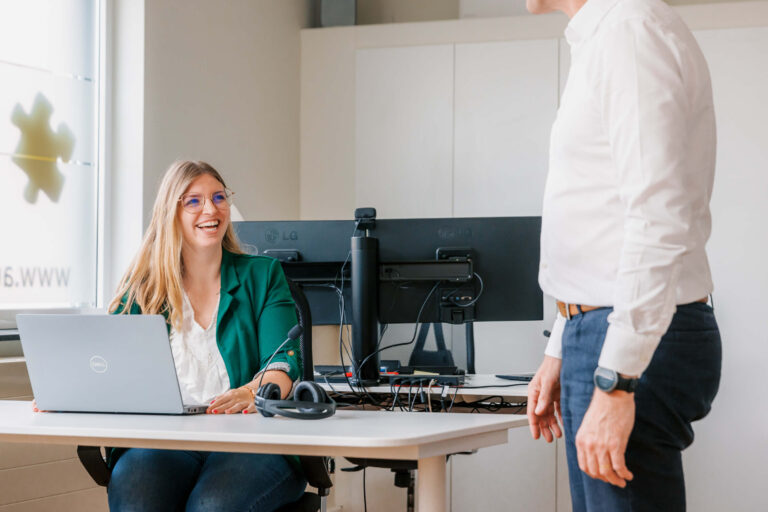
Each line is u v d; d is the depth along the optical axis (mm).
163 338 1735
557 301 1457
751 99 3953
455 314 2695
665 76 1258
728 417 3891
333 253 2781
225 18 3957
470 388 2525
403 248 2721
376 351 2641
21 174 3109
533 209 4215
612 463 1240
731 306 3920
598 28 1368
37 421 1689
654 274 1209
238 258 2240
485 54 4293
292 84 4496
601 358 1254
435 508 1599
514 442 4012
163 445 1569
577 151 1387
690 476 3918
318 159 4520
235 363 2104
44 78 3211
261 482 1813
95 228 3428
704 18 4008
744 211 3934
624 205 1296
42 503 2787
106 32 3451
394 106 4410
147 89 3455
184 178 2137
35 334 1812
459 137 4316
